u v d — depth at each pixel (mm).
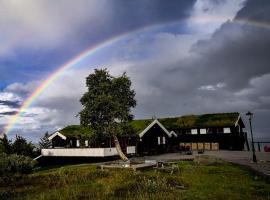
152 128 47125
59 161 41812
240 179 18453
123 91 33344
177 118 68062
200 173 21438
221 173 21469
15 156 28078
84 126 32531
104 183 16469
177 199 12320
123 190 14422
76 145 44594
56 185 16891
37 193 14977
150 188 14328
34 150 44250
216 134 58812
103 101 31391
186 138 61750
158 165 25484
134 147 42969
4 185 18062
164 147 49531
